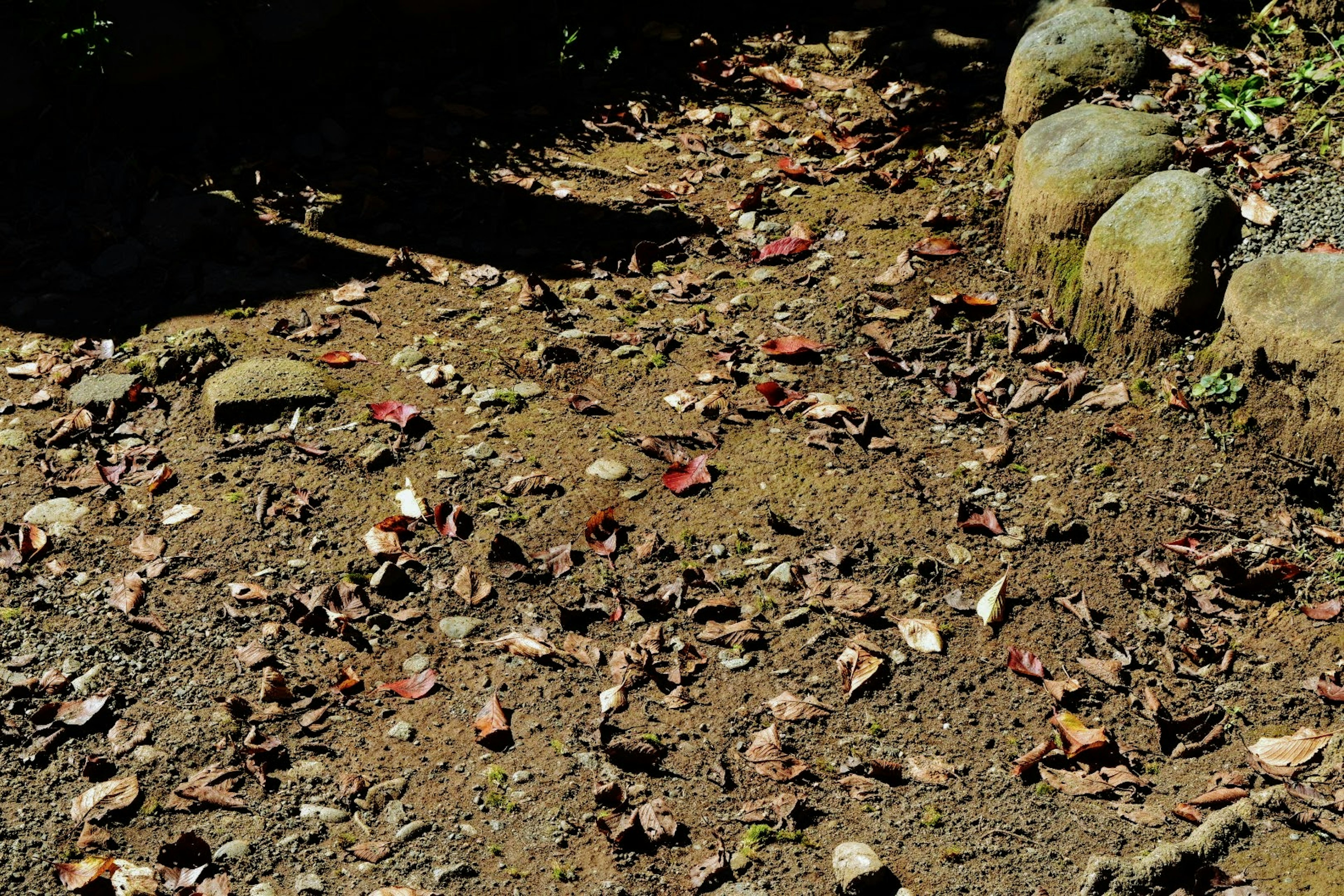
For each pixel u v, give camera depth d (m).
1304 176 5.04
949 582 3.88
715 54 6.90
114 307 5.00
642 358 4.86
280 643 3.61
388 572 3.81
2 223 5.33
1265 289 4.32
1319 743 3.27
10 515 4.01
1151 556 3.96
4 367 4.63
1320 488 4.15
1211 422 4.40
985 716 3.46
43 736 3.28
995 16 7.14
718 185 5.98
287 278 5.23
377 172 5.88
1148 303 4.60
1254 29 6.24
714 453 4.39
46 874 2.93
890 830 3.12
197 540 3.95
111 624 3.64
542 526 4.05
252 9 6.01
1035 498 4.21
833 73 6.79
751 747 3.33
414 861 3.02
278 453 4.32
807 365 4.81
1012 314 4.94
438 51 6.62
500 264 5.41
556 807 3.16
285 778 3.21
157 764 3.22
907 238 5.48
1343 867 2.90
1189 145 5.25
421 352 4.82
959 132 6.23
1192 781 3.26
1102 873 2.88
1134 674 3.60
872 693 3.52
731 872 2.99
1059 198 4.94
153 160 5.70
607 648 3.64
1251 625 3.74
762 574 3.89
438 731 3.38
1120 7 6.50
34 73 5.59
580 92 6.62
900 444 4.45
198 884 2.92
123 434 4.39
